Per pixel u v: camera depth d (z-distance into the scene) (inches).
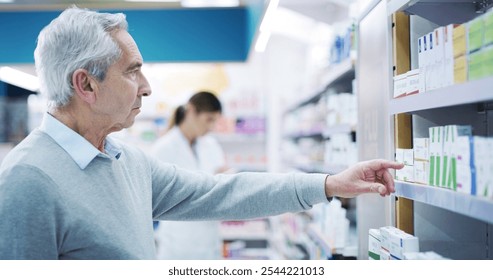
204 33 216.5
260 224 266.7
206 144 186.2
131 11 214.1
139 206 63.9
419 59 57.4
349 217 153.7
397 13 66.5
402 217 68.0
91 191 56.5
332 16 223.3
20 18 210.8
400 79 63.6
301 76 283.6
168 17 215.6
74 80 56.1
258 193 72.1
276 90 283.4
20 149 55.2
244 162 281.9
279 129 280.1
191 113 160.1
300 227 191.5
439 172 51.7
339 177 67.2
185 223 164.2
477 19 43.0
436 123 67.3
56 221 53.1
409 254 57.2
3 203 50.8
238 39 216.5
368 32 82.9
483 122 67.1
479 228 68.4
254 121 273.7
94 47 55.7
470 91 41.4
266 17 108.4
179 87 280.5
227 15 217.0
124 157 66.7
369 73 82.1
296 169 229.1
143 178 68.4
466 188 44.8
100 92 57.3
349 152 116.1
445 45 49.8
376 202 78.9
